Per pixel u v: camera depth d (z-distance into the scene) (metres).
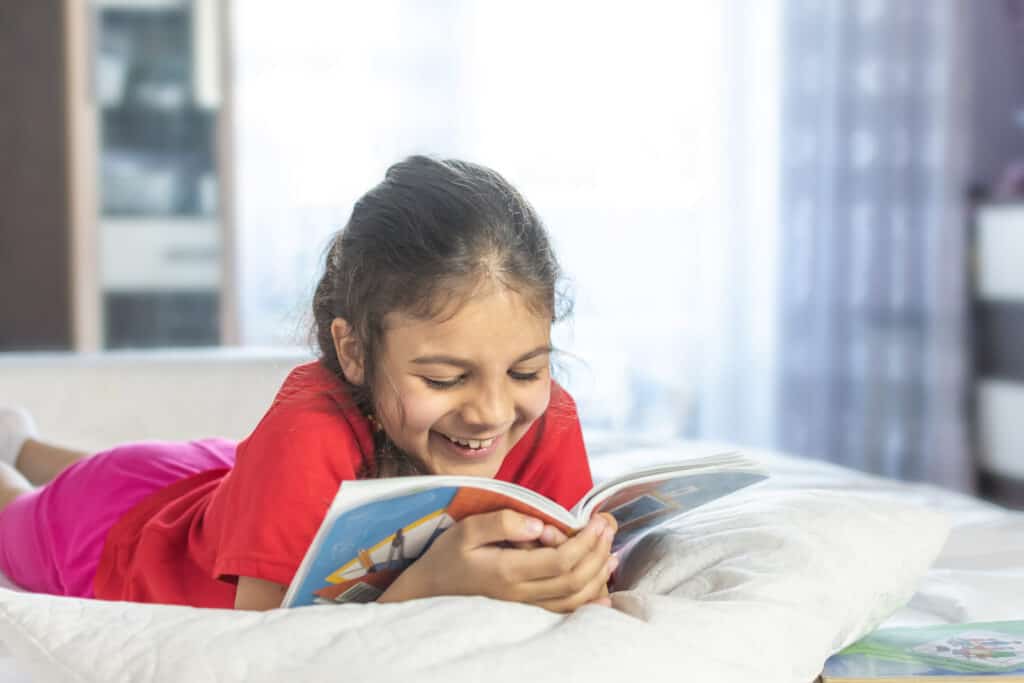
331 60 3.27
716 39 3.50
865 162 3.56
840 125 3.54
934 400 3.60
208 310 2.97
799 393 3.60
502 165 3.41
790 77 3.52
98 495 1.26
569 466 1.11
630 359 3.55
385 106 3.31
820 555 0.96
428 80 3.33
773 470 1.67
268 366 1.98
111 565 1.18
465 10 3.35
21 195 2.86
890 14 3.54
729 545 0.99
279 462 0.93
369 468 0.98
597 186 3.47
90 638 0.83
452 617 0.81
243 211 3.26
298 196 3.28
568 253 3.49
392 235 0.91
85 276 2.88
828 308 3.58
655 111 3.49
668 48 3.48
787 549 0.96
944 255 3.57
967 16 3.55
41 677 0.85
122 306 2.93
